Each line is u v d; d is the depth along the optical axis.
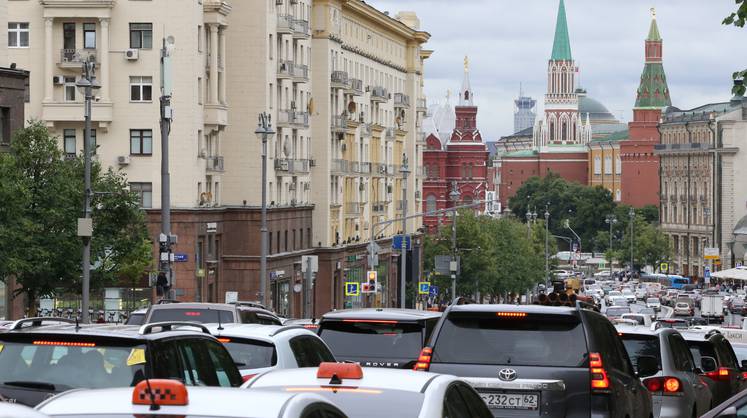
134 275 159.38
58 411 19.91
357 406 23.91
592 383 35.75
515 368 35.88
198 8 195.75
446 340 36.56
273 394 19.88
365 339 47.38
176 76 192.88
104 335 31.83
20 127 140.50
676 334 51.31
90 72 117.31
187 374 32.62
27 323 38.47
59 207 128.88
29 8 191.88
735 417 27.88
